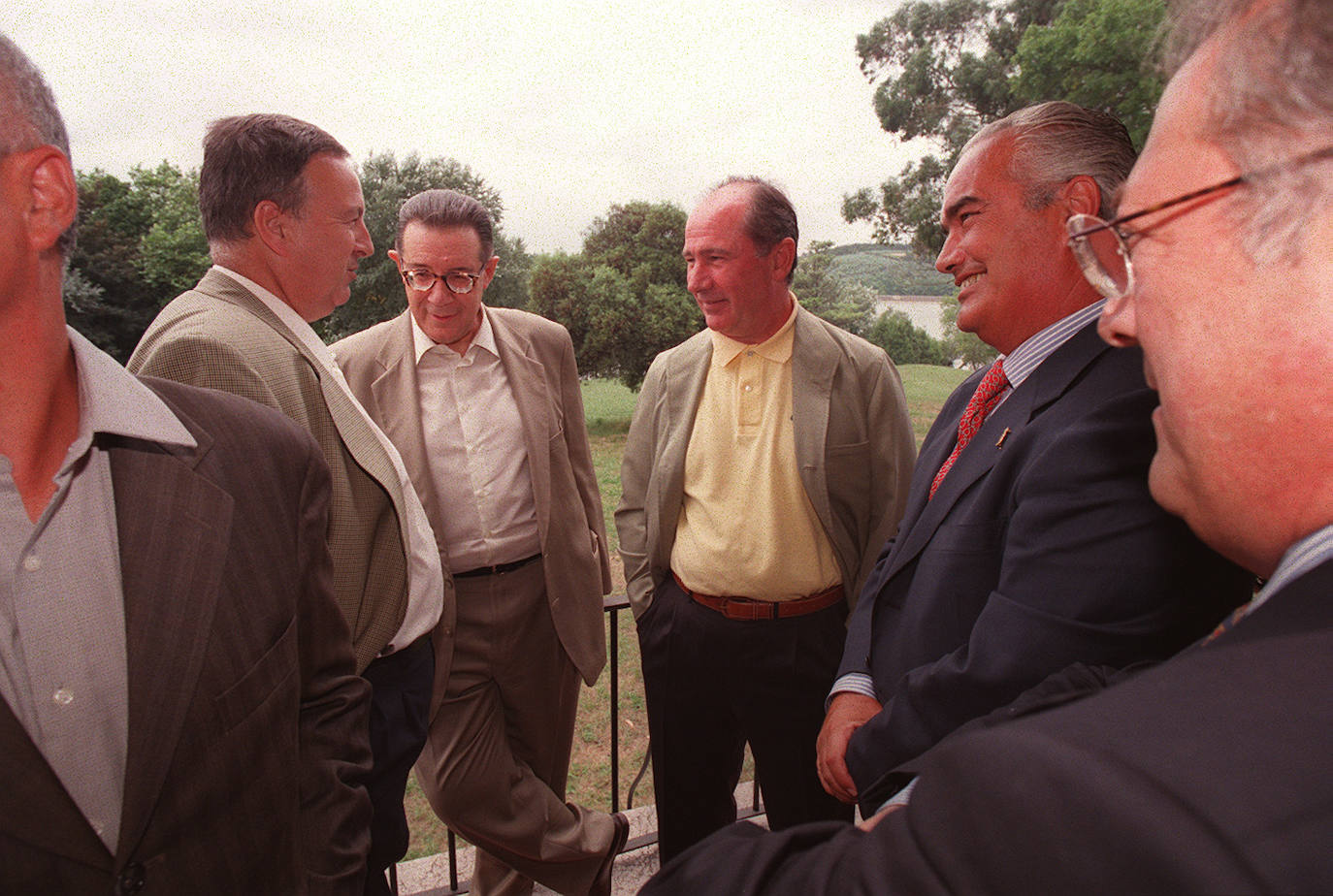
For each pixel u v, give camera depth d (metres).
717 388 2.11
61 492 0.77
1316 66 0.36
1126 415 0.96
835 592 2.05
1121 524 0.92
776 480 1.99
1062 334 1.18
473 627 2.11
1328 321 0.37
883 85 20.22
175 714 0.80
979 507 1.16
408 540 1.57
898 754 1.10
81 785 0.78
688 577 2.10
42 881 0.72
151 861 0.80
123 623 0.81
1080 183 1.13
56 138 0.75
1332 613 0.34
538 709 2.25
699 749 2.19
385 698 1.56
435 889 2.31
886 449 2.02
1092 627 0.92
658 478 2.17
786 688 2.03
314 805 1.04
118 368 0.85
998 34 18.69
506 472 2.13
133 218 31.94
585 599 2.25
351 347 2.14
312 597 1.04
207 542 0.84
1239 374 0.40
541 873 2.19
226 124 1.47
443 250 1.97
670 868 0.54
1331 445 0.38
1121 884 0.28
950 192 1.28
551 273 25.11
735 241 1.93
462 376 2.12
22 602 0.75
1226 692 0.32
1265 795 0.27
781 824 2.14
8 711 0.70
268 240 1.47
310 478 1.05
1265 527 0.42
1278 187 0.37
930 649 1.20
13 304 0.73
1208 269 0.40
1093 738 0.32
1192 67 0.43
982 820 0.32
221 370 1.26
